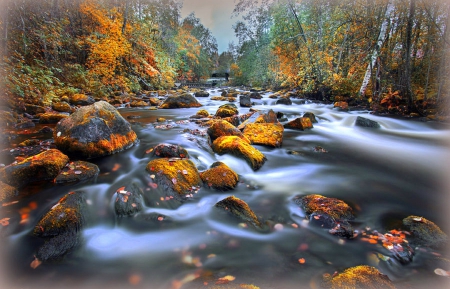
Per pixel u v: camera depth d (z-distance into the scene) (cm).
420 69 1154
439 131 839
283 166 488
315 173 459
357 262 225
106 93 1324
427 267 220
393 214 316
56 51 1203
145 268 218
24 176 329
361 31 1330
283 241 255
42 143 509
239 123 783
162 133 645
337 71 1485
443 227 289
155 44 2369
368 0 1202
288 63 2089
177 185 336
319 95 1602
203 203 321
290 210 316
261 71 2875
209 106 1276
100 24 1523
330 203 310
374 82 1239
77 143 427
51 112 824
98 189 329
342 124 940
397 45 1195
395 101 1131
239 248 244
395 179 441
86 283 201
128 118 890
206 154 493
